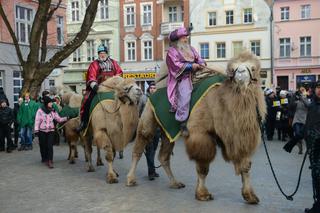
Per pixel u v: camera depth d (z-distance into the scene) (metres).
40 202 7.72
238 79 6.48
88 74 9.84
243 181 7.20
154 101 8.28
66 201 7.74
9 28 18.95
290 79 43.66
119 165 11.75
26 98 16.33
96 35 49.34
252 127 6.55
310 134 6.30
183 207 7.08
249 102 6.53
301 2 42.78
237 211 6.77
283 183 8.95
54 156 13.98
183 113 7.38
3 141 15.88
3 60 26.20
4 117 15.48
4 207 7.42
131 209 7.07
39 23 18.69
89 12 18.62
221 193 8.03
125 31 48.34
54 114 12.18
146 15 47.59
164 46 46.81
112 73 10.05
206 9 45.16
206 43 45.47
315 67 42.66
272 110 18.16
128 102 8.95
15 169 11.45
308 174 10.04
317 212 6.39
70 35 47.94
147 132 8.59
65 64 30.95
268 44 43.34
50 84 31.64
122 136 9.05
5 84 26.44
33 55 18.72
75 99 12.36
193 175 9.98
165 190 8.41
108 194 8.20
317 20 42.34
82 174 10.45
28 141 16.39
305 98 13.59
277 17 43.81
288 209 6.87
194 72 7.67
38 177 10.18
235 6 44.16
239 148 6.63
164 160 8.64
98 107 9.33
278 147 15.78
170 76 7.81
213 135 7.20
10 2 26.75
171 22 45.72
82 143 12.03
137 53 48.00
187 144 7.29
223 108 6.82
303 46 43.19
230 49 44.53
